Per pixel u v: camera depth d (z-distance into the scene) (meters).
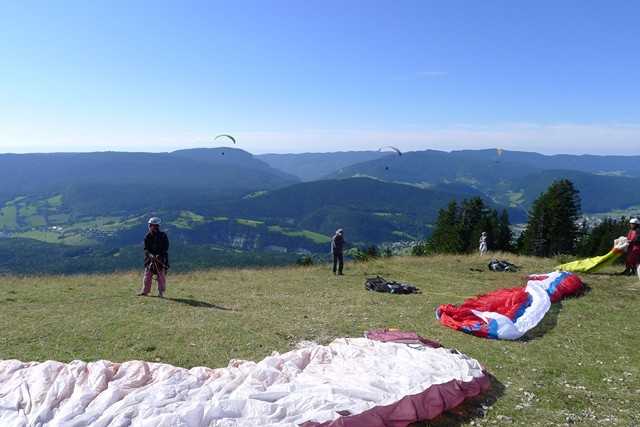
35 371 6.87
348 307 13.62
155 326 10.50
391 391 6.77
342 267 21.00
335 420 5.88
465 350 9.98
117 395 6.36
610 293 15.82
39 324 10.40
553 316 13.06
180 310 12.17
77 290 14.82
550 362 9.51
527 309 12.64
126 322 10.73
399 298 15.22
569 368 9.22
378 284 16.53
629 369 9.26
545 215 60.25
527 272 21.09
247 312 12.47
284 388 6.75
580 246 65.69
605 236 60.34
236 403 6.18
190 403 6.23
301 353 8.16
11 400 6.23
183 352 8.98
